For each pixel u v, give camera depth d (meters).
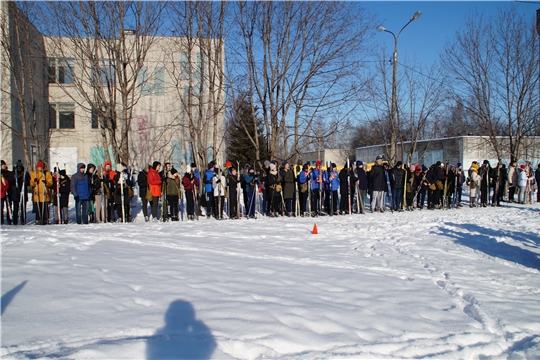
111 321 4.05
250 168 14.87
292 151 18.16
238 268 6.37
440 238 9.88
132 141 24.09
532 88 21.55
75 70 21.62
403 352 3.72
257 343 3.65
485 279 6.38
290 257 7.46
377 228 11.38
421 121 22.72
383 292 5.44
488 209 16.72
